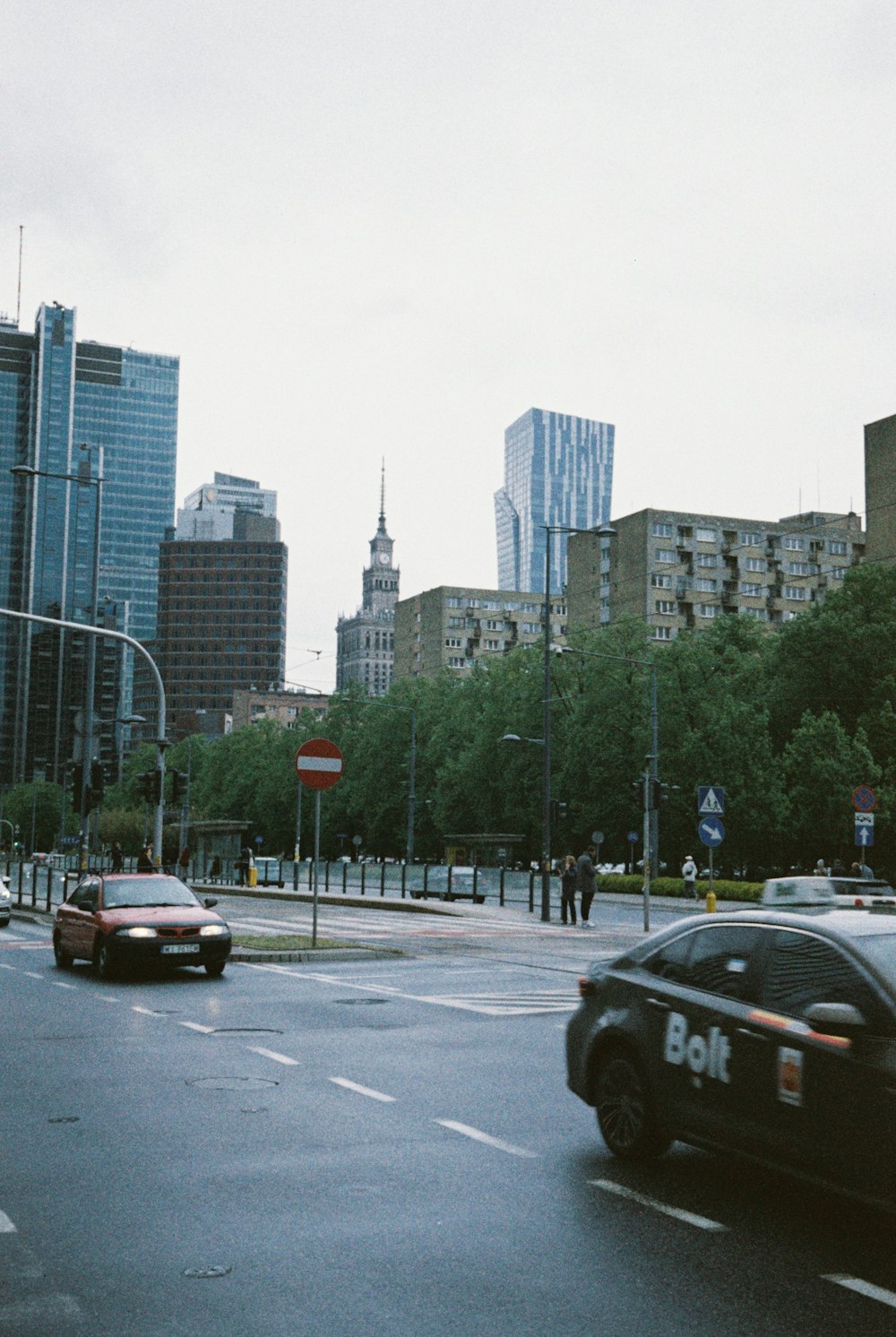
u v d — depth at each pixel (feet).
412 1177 23.09
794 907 53.11
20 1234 19.69
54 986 54.54
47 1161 24.09
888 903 50.85
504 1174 23.34
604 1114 25.13
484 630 516.73
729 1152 21.76
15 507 637.71
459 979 57.72
